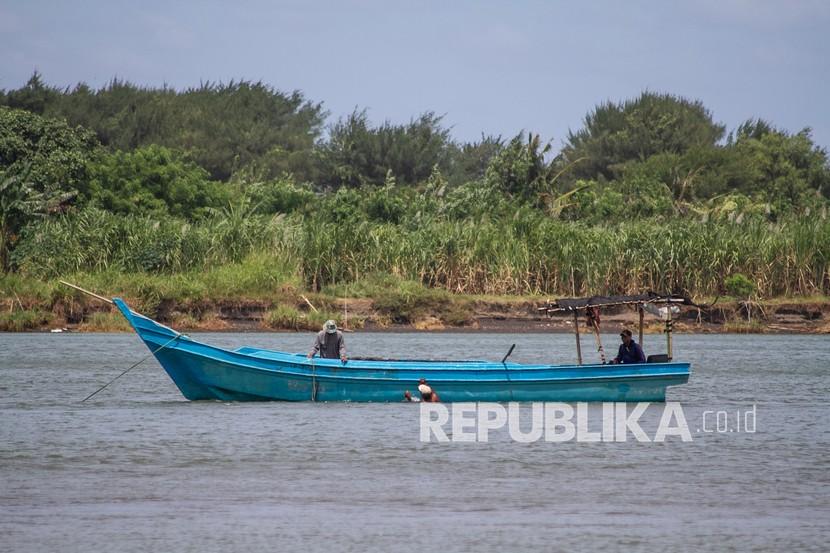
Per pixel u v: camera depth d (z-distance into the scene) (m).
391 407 102.94
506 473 76.62
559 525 63.62
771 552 58.97
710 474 76.88
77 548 58.47
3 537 60.28
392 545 59.56
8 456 80.44
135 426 92.88
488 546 59.59
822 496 70.62
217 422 94.88
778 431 94.69
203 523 63.28
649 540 60.91
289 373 104.19
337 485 72.50
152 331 102.75
